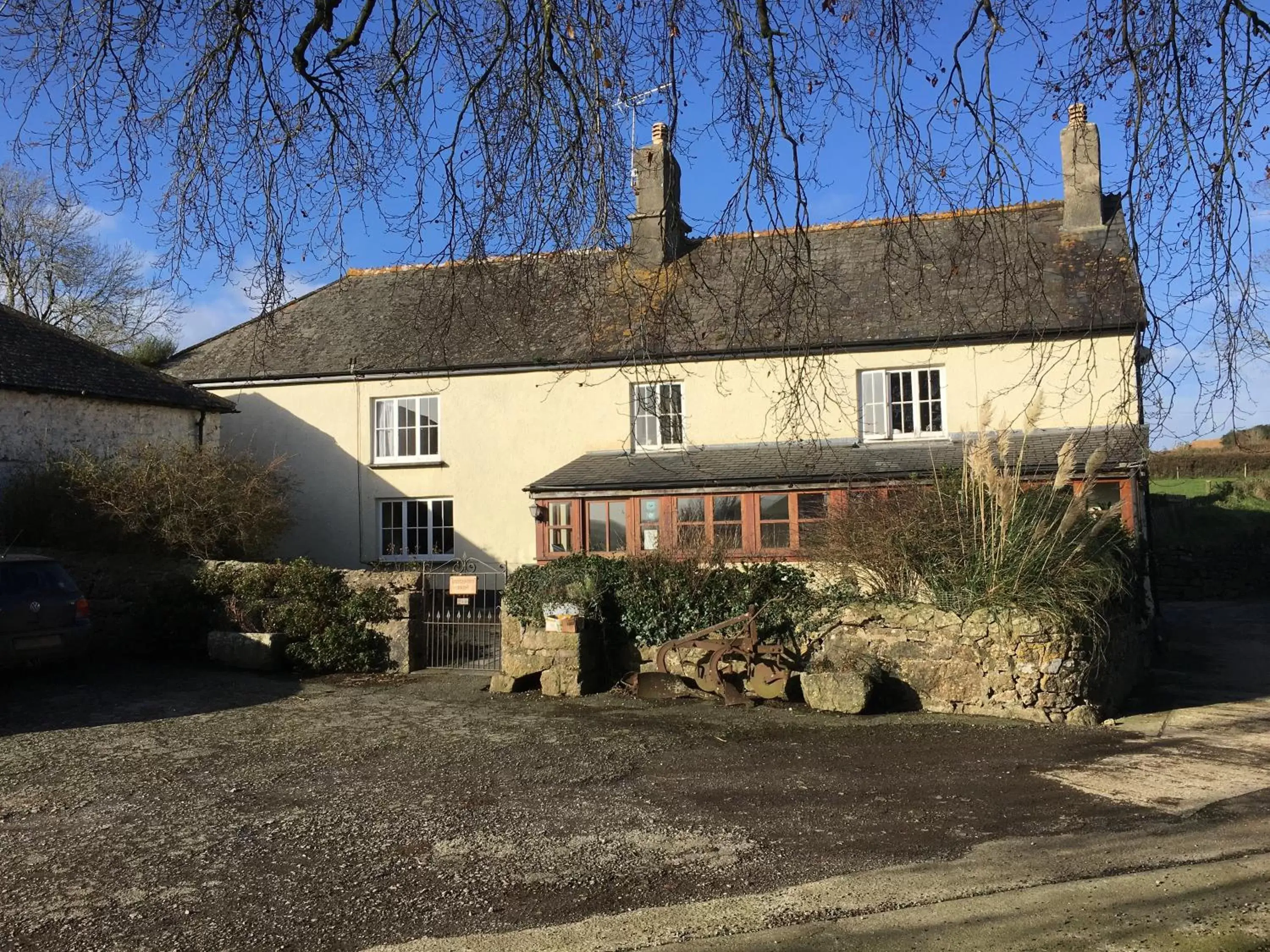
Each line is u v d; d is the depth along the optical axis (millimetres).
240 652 12227
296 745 8352
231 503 14812
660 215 5973
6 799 6785
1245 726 8758
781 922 4438
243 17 5711
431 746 8227
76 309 27141
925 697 9430
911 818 5977
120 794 6871
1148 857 5141
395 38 5812
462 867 5277
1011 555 9383
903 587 9977
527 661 10727
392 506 20656
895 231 5746
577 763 7582
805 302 5809
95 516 14109
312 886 5043
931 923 4359
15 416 15156
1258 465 30000
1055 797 6387
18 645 10836
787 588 10539
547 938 4348
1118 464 14250
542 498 17891
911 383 17812
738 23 5270
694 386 18531
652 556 11234
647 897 4805
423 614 12609
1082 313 15062
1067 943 4109
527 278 5973
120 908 4805
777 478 16047
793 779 6988
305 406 20891
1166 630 16219
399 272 21484
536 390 19719
